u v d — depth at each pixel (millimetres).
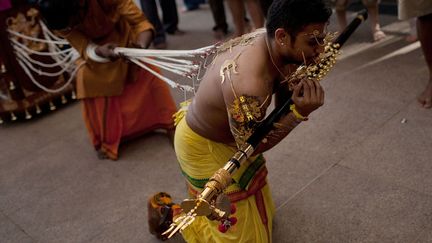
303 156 2793
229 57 1621
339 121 3086
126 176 2977
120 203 2715
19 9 3625
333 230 2201
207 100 1676
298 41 1447
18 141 3693
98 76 2982
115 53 2707
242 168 1828
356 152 2738
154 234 2359
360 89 3455
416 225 2143
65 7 2625
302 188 2523
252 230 1883
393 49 4047
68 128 3793
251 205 1882
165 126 3246
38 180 3094
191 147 1838
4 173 3244
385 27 4562
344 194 2418
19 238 2549
